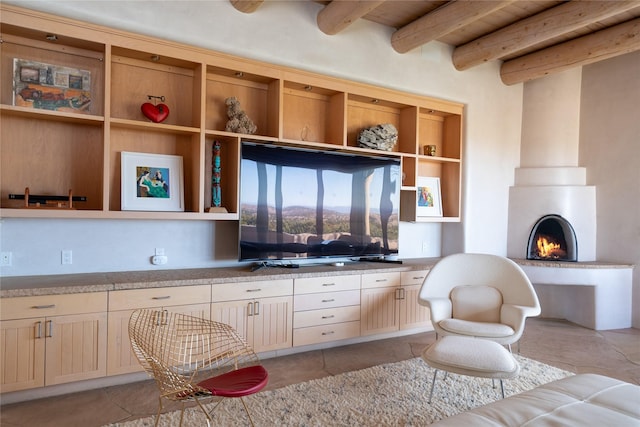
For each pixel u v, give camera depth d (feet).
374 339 14.38
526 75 17.04
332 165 13.97
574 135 18.13
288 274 12.17
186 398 6.73
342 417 8.83
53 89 10.24
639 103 16.30
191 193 12.05
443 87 16.22
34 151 10.21
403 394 9.99
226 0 11.77
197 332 8.65
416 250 17.12
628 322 16.67
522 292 12.03
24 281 9.66
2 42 9.73
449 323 11.25
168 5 10.93
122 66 11.13
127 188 11.00
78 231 10.85
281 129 12.69
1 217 9.73
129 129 11.26
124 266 11.46
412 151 15.85
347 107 14.83
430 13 13.48
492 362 8.64
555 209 17.56
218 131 11.71
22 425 8.29
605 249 17.37
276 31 12.59
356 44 14.15
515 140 18.47
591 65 17.78
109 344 9.75
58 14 9.68
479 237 17.42
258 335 11.71
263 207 12.58
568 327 16.74
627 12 13.47
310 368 11.65
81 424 8.36
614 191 17.06
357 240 14.55
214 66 11.72
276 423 8.52
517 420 5.79
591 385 7.00
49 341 9.12
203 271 11.90
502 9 13.50
